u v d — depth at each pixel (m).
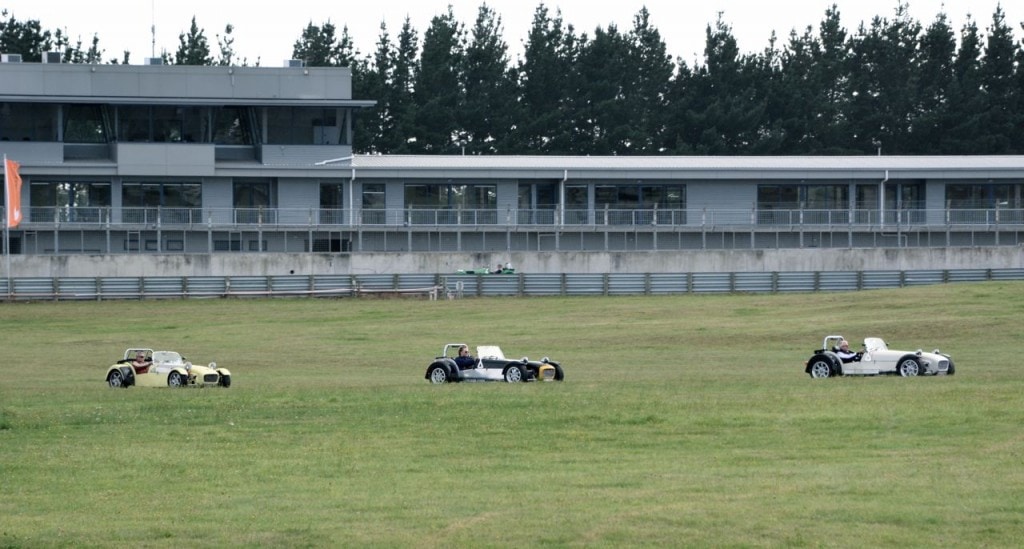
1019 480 72.19
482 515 66.38
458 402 105.00
